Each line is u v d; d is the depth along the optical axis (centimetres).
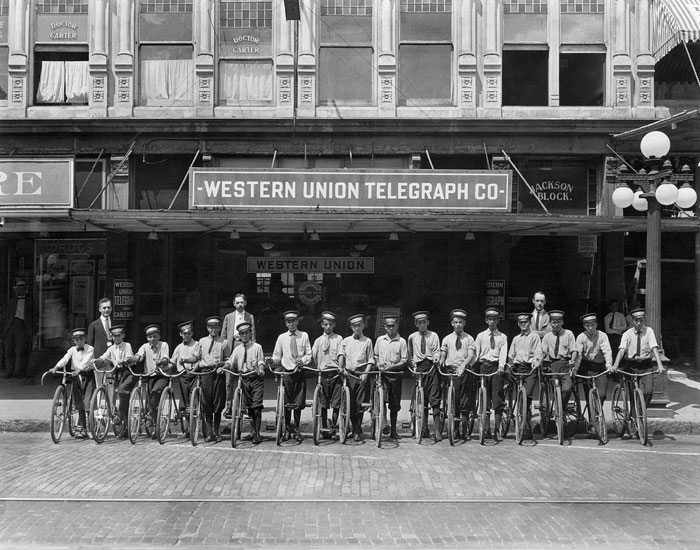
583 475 781
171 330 1496
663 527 602
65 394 969
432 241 1519
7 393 1294
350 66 1507
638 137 1431
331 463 836
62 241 1522
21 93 1490
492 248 1494
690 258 1548
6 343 1498
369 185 1189
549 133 1465
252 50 1506
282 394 950
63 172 1161
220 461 843
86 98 1510
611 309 1449
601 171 1497
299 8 1480
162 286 1500
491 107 1484
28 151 1475
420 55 1511
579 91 1512
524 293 1516
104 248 1519
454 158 1508
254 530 588
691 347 1538
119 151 1477
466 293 1513
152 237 1389
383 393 948
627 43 1493
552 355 1002
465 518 625
